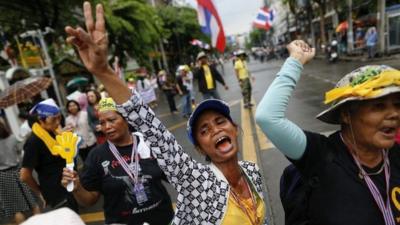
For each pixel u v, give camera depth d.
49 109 3.45
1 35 12.81
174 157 1.61
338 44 23.33
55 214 0.95
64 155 2.11
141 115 1.56
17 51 14.47
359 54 21.94
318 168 1.51
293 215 1.66
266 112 1.48
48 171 3.47
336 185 1.46
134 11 18.05
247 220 1.67
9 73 11.30
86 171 2.46
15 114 10.40
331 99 1.51
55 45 14.77
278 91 1.51
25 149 3.41
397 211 1.44
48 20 12.52
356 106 1.46
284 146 1.50
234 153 1.73
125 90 1.54
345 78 1.51
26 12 11.98
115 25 15.98
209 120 1.71
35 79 6.24
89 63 1.46
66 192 3.47
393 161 1.54
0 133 4.35
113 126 2.40
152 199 2.42
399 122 1.44
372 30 18.97
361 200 1.43
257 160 5.46
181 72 11.64
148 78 19.73
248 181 1.84
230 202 1.65
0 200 4.16
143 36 18.86
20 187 4.16
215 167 1.75
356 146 1.51
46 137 3.36
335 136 1.60
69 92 15.16
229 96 14.70
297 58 1.57
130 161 2.42
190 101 11.73
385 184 1.47
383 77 1.35
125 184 2.39
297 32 51.78
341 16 31.44
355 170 1.47
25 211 4.25
